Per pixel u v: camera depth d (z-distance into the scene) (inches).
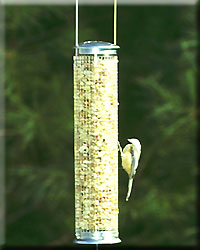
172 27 636.1
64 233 627.5
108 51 364.8
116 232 369.7
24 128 629.3
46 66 633.6
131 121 633.0
